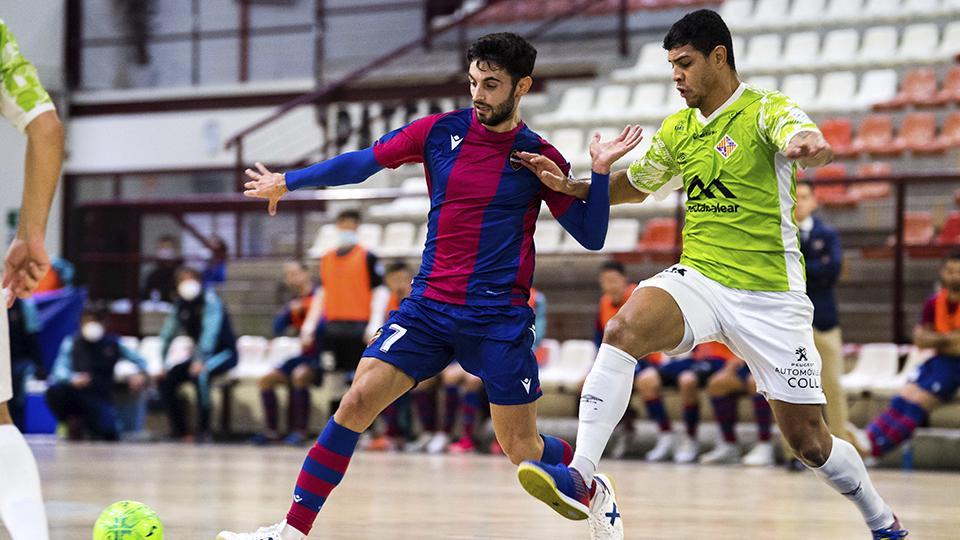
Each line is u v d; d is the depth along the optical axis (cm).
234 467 1758
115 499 1245
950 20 3141
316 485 751
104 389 2516
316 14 3744
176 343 2500
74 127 3997
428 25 3775
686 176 818
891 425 1839
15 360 2472
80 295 2747
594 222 775
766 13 3366
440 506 1214
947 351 1830
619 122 3008
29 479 580
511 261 767
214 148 3853
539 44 3419
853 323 2252
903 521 1109
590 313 2448
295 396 2364
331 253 2298
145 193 3903
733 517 1127
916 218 2433
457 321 758
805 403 793
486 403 2220
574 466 757
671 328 787
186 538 926
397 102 3428
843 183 2134
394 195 2608
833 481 820
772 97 785
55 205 3828
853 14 3222
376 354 761
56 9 3981
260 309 2753
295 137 3734
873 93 2966
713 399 1973
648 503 1269
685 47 795
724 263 793
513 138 768
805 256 1695
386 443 2264
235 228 2869
